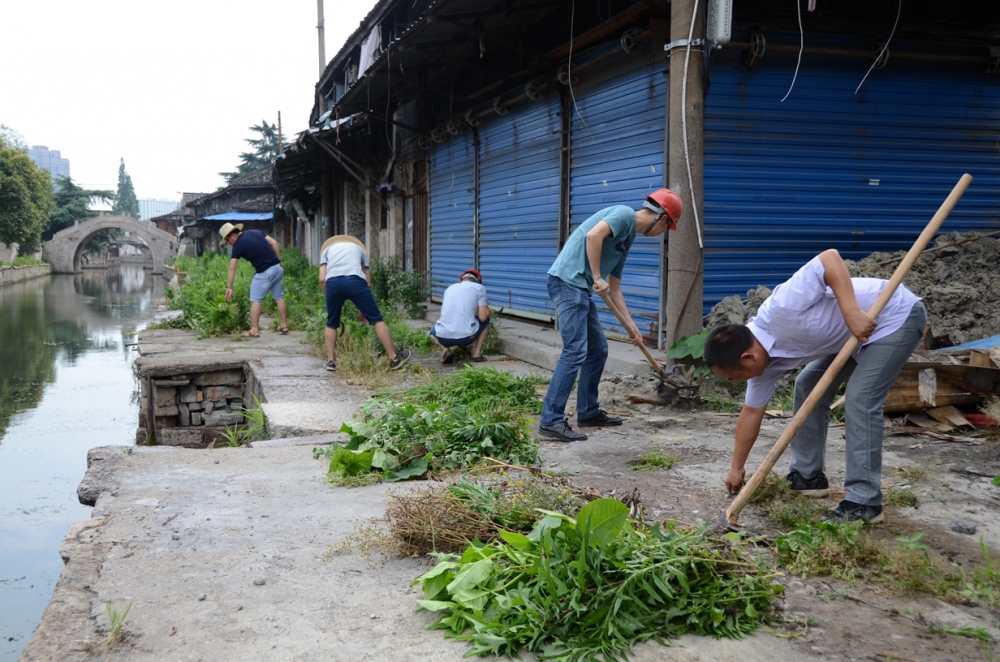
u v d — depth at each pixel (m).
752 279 7.32
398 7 15.50
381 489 3.81
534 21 9.88
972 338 6.34
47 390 11.54
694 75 6.22
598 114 8.37
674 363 6.12
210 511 3.46
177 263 47.53
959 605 2.54
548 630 2.26
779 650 2.24
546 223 9.58
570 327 4.93
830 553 2.81
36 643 2.25
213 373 8.65
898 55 7.33
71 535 3.13
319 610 2.48
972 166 7.83
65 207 78.00
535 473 3.43
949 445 4.62
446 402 5.92
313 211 28.52
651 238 7.32
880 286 3.21
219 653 2.20
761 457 4.41
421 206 15.18
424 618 2.42
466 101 12.02
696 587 2.47
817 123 7.32
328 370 7.96
